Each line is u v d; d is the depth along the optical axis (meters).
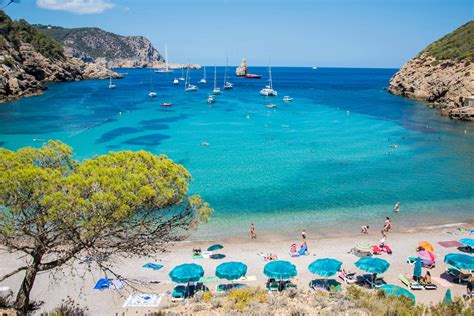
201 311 18.73
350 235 32.72
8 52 156.62
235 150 62.56
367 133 77.31
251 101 133.38
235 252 29.34
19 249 13.91
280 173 50.09
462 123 88.12
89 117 92.44
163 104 116.62
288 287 23.17
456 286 24.69
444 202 40.78
